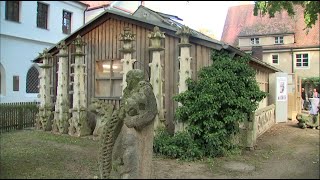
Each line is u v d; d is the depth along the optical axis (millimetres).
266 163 8258
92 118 12430
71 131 12164
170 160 8336
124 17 12336
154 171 7070
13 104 14258
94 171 7086
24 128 14391
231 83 9180
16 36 17766
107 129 6137
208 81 9133
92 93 13320
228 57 9898
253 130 10219
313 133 13781
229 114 8984
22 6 17891
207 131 8891
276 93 17438
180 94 9516
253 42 32281
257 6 6902
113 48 12852
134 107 5805
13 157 8367
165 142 8930
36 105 15367
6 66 17406
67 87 13648
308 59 30172
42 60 14734
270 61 31656
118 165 5855
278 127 15617
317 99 15273
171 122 11008
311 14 8297
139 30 12148
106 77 12969
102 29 13172
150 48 10250
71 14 19859
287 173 7129
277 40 31422
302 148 10461
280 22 31938
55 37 19406
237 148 9469
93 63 13383
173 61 11117
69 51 14117
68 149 9578
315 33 30750
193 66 10562
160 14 16031
